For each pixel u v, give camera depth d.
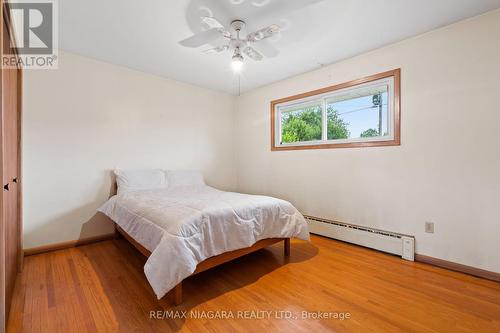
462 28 2.11
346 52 2.71
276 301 1.70
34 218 2.51
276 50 2.64
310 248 2.73
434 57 2.26
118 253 2.56
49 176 2.59
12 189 1.83
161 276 1.51
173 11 1.96
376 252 2.60
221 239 1.89
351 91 2.91
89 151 2.86
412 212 2.41
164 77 3.50
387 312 1.58
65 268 2.19
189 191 3.08
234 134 4.46
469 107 2.09
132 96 3.19
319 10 1.95
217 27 1.86
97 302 1.67
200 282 1.97
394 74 2.50
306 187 3.35
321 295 1.78
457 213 2.16
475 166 2.07
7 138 1.60
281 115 3.79
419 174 2.36
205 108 4.02
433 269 2.20
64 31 2.25
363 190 2.77
